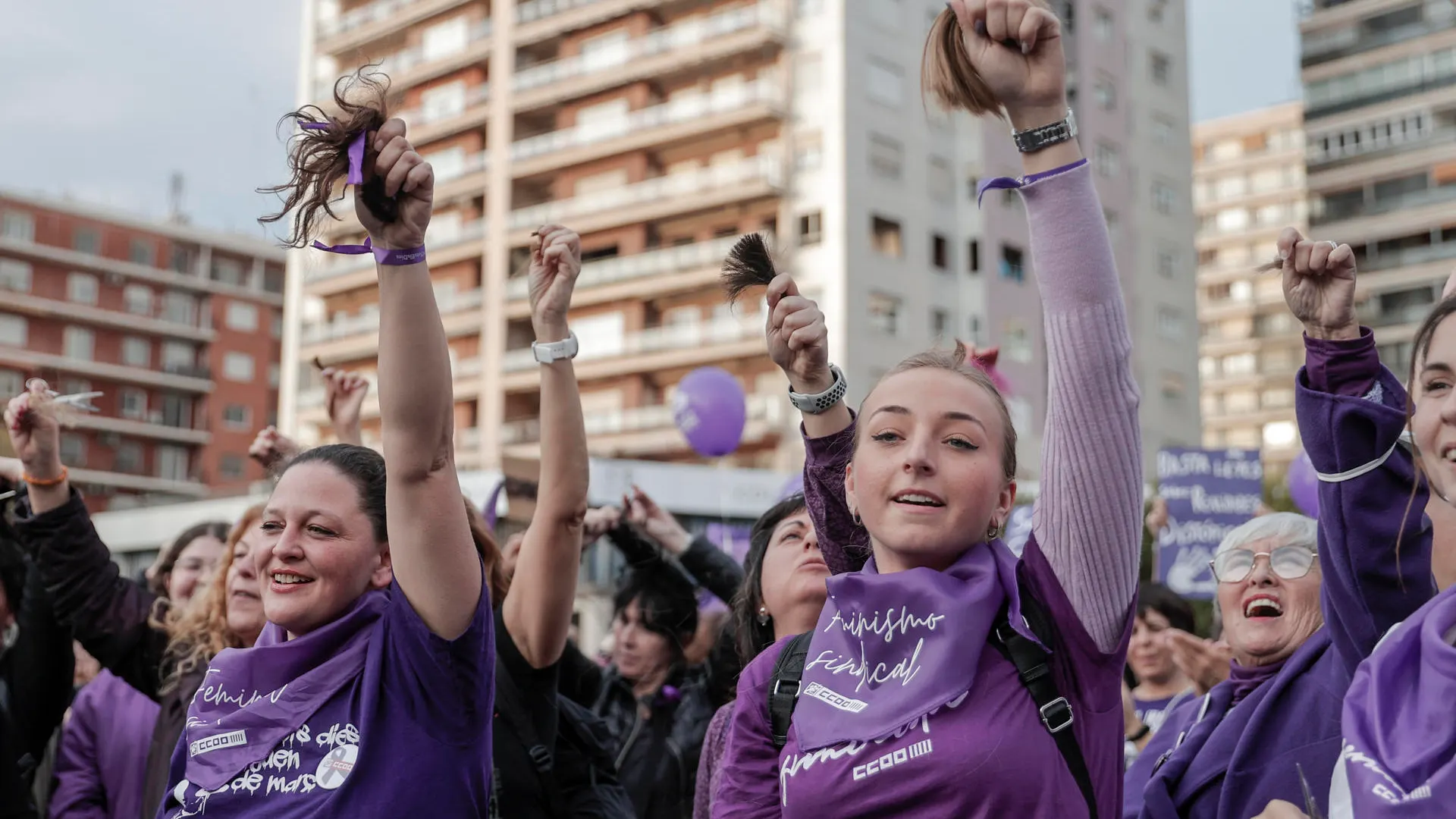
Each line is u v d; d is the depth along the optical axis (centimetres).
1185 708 380
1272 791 303
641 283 3809
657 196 3819
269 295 7288
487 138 4272
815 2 3644
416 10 4434
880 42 3650
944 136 3728
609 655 968
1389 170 5706
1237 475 1010
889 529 243
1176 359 4306
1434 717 205
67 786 495
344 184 247
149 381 6844
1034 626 235
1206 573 996
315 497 293
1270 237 7431
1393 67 5778
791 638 268
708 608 700
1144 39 4353
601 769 413
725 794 261
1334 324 272
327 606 288
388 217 248
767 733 260
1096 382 228
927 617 232
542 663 371
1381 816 202
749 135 3744
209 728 278
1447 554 279
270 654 280
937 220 3672
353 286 4394
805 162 3609
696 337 3719
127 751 493
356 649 279
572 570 367
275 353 7306
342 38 4581
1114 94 4203
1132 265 4191
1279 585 346
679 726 555
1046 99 228
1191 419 4316
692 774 545
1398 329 5562
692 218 3838
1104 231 231
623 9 3978
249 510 447
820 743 234
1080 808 224
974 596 233
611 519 553
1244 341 7388
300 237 246
